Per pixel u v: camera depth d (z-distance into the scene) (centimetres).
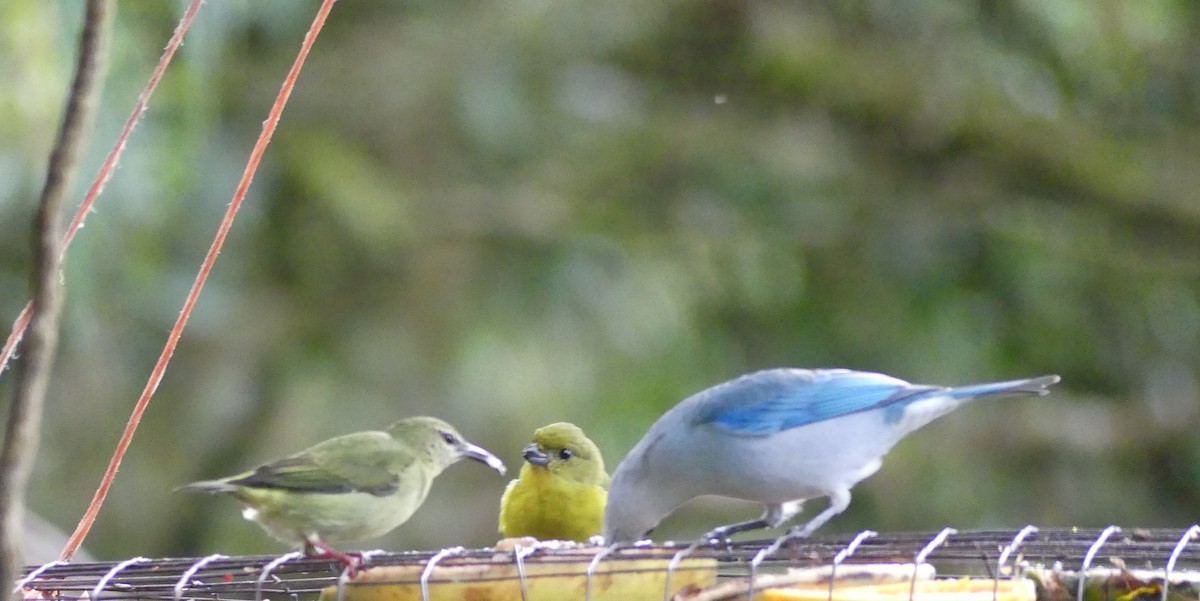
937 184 1617
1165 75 1630
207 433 1502
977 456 1546
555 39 1603
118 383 1443
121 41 1117
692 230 1587
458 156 1586
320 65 1562
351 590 605
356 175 1536
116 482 1475
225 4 1076
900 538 625
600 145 1606
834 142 1627
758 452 740
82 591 620
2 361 475
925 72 1620
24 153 1111
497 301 1538
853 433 748
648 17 1608
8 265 1305
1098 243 1599
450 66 1568
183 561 632
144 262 1287
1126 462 1579
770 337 1591
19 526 371
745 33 1630
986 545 631
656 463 766
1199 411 1578
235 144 1485
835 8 1653
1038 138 1598
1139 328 1606
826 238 1598
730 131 1623
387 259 1539
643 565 602
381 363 1522
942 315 1570
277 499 728
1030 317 1592
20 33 1058
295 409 1506
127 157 1144
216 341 1494
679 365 1541
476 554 614
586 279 1542
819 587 584
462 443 843
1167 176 1600
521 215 1565
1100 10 1550
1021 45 1623
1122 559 650
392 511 768
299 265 1535
